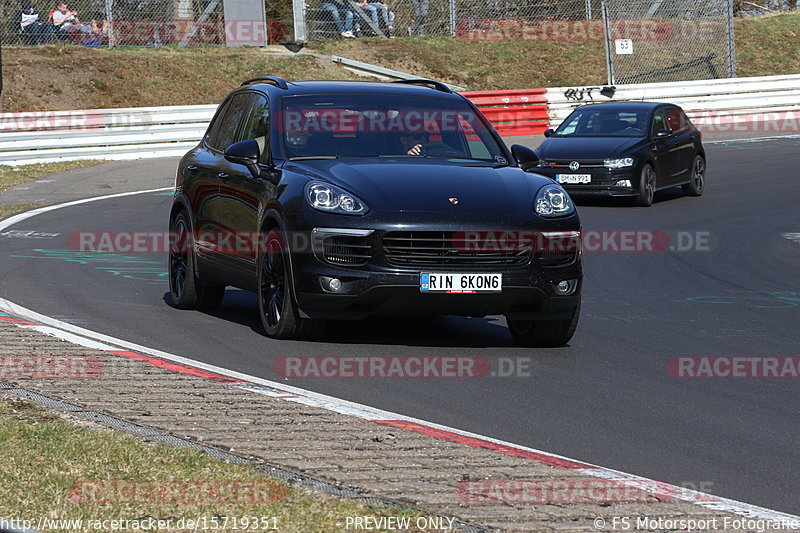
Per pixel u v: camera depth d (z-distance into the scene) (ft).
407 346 92.89
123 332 94.99
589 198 222.69
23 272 128.26
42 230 167.02
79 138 262.67
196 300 108.06
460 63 382.01
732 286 135.33
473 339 97.60
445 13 398.42
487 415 71.92
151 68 328.08
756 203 212.02
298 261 87.76
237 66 341.41
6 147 251.39
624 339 100.83
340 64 358.64
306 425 65.00
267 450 59.26
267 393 73.15
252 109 105.19
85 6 338.13
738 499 55.93
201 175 107.04
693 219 192.54
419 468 57.06
